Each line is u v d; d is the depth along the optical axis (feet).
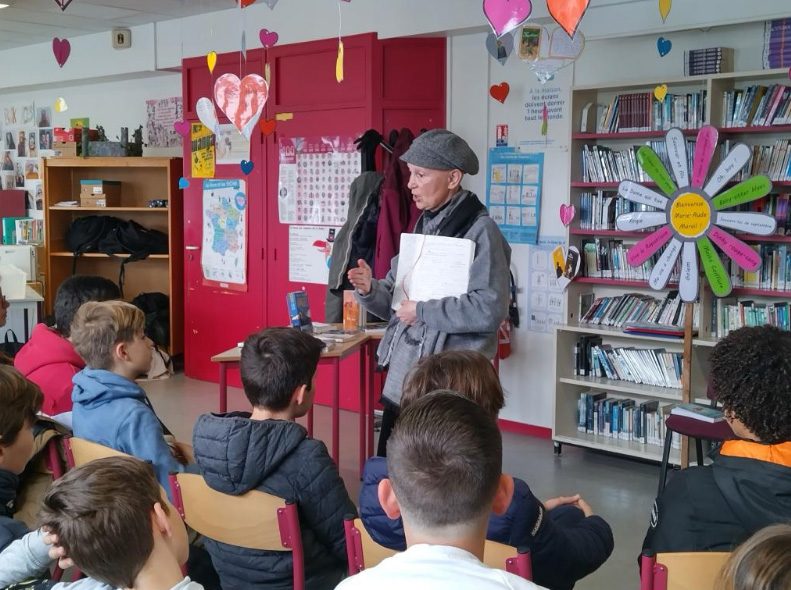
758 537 3.93
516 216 17.87
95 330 8.20
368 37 18.51
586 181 16.29
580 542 6.27
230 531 6.74
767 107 14.11
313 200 20.04
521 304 18.04
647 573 5.20
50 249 25.44
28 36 25.85
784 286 14.19
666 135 14.03
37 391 7.06
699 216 13.51
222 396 12.09
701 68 14.67
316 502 6.83
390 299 10.44
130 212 26.18
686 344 14.20
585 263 16.66
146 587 4.59
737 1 14.56
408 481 3.95
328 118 19.53
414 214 17.42
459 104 18.51
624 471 15.55
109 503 4.48
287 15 20.35
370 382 14.67
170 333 24.25
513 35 15.33
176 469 7.91
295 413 7.44
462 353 6.31
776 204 14.24
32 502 7.73
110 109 27.12
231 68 21.38
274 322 21.25
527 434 18.16
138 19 23.25
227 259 22.07
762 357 5.88
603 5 16.24
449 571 3.67
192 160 22.56
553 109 17.11
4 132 30.27
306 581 7.00
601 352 16.40
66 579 9.45
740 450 5.83
